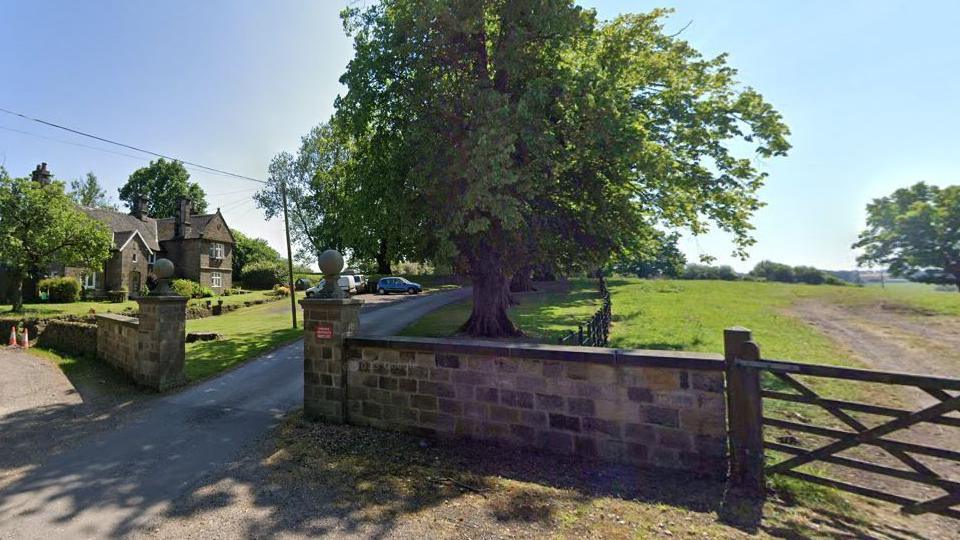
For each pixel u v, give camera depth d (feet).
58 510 12.30
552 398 15.34
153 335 26.63
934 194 67.62
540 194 34.06
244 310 87.97
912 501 10.48
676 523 10.71
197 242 134.51
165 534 10.94
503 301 41.09
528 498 12.25
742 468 12.53
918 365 30.48
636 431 14.10
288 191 132.67
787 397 12.07
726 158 35.81
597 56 33.32
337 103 35.94
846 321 53.36
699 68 36.14
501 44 32.12
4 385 28.86
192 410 22.31
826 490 12.33
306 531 10.83
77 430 19.61
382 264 148.46
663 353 13.99
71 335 43.60
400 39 32.35
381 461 15.23
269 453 16.25
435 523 11.03
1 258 68.74
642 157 29.73
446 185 31.40
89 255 76.33
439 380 17.38
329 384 19.71
